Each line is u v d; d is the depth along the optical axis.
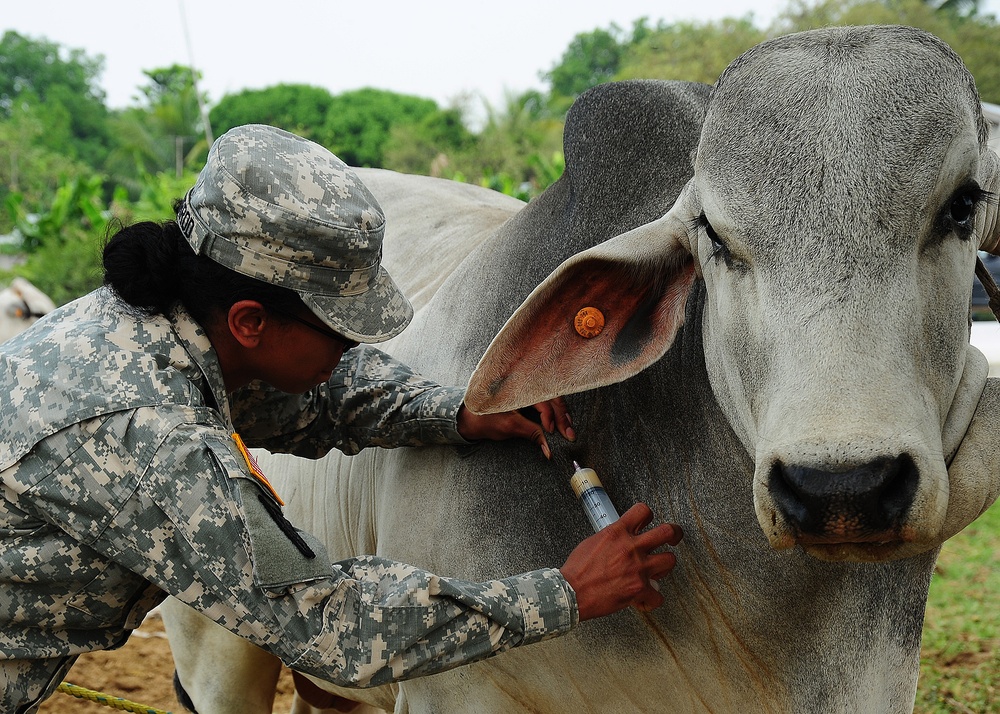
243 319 1.83
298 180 1.77
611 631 2.02
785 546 1.49
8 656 1.79
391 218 3.31
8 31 75.00
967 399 1.63
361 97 47.88
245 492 1.67
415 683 2.38
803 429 1.41
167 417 1.69
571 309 1.87
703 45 18.50
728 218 1.59
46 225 16.53
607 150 2.16
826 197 1.50
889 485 1.38
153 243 1.81
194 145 32.94
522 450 2.13
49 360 1.73
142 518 1.68
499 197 3.62
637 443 2.03
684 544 1.97
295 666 1.73
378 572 1.82
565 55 57.34
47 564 1.73
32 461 1.69
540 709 2.21
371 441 2.28
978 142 1.58
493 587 1.79
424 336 2.52
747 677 1.96
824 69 1.58
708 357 1.82
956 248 1.55
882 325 1.45
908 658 1.91
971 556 5.91
